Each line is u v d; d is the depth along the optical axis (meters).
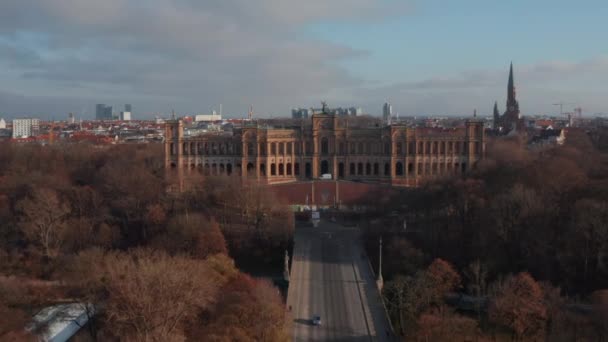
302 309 166.88
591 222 182.25
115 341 141.12
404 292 168.50
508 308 152.62
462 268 195.25
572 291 178.62
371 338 150.88
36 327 153.75
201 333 142.12
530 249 192.38
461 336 152.12
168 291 140.75
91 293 153.25
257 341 141.12
